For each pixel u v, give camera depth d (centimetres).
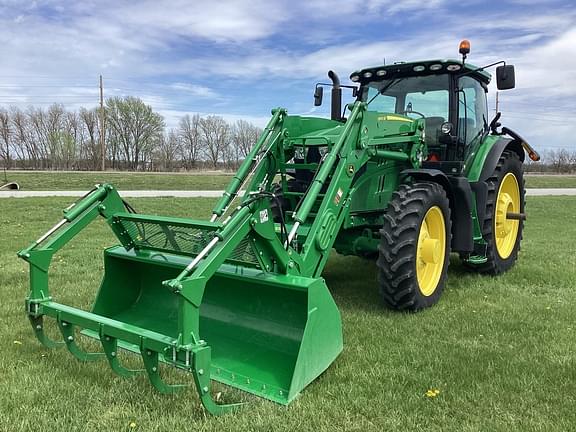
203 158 6369
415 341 415
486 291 580
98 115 6003
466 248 554
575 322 469
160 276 443
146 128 6150
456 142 580
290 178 550
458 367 363
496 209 654
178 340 282
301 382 320
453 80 580
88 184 2719
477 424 290
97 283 587
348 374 351
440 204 508
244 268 370
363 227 522
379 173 517
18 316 466
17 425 283
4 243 880
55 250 380
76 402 309
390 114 504
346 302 530
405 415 299
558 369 362
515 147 736
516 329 449
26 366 359
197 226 347
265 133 499
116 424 287
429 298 504
